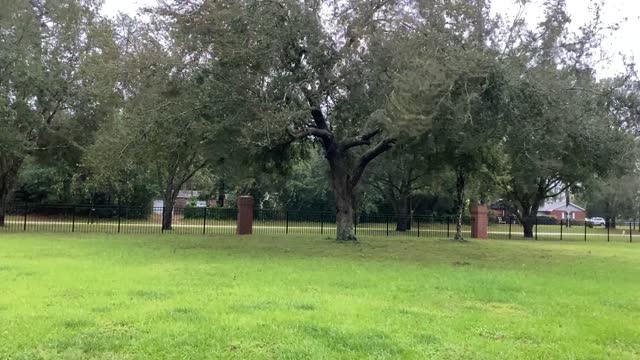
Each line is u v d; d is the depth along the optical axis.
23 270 11.28
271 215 37.41
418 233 33.25
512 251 21.73
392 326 6.86
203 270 11.98
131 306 7.66
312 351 5.65
